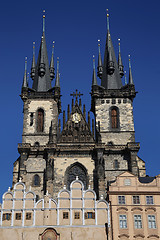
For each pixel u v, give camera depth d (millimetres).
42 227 68562
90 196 71812
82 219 69500
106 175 96625
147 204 70375
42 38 123188
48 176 94250
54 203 71062
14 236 67938
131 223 68812
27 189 95000
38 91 111062
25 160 97812
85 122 105688
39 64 117062
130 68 113125
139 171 99250
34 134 103688
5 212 70562
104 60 119250
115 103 108125
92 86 110375
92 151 99062
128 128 104750
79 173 97562
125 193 71312
